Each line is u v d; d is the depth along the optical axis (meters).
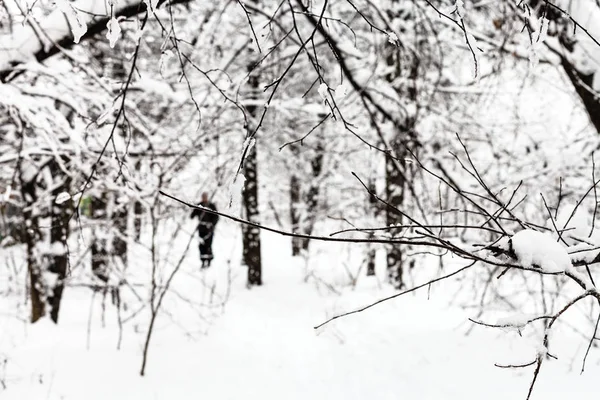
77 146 4.46
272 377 5.35
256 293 9.39
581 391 4.21
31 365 5.14
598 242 1.88
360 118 8.19
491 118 7.44
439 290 8.28
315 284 10.02
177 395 4.80
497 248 1.79
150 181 5.34
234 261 12.38
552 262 1.65
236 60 7.98
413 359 5.62
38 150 4.88
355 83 4.68
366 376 5.34
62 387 4.72
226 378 5.23
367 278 10.69
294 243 13.98
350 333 6.74
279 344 6.37
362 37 6.41
